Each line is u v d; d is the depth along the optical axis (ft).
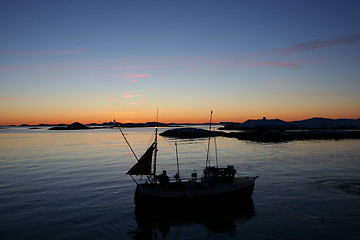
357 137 414.62
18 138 469.98
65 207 81.66
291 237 59.82
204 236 62.08
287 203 83.46
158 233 63.93
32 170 144.87
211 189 80.74
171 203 77.71
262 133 451.12
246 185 86.69
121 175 130.31
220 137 467.11
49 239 60.23
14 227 66.49
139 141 391.65
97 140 419.74
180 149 263.29
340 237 59.31
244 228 65.92
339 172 131.13
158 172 138.21
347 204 81.10
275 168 146.30
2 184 111.04
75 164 167.63
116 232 64.44
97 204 84.74
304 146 281.54
